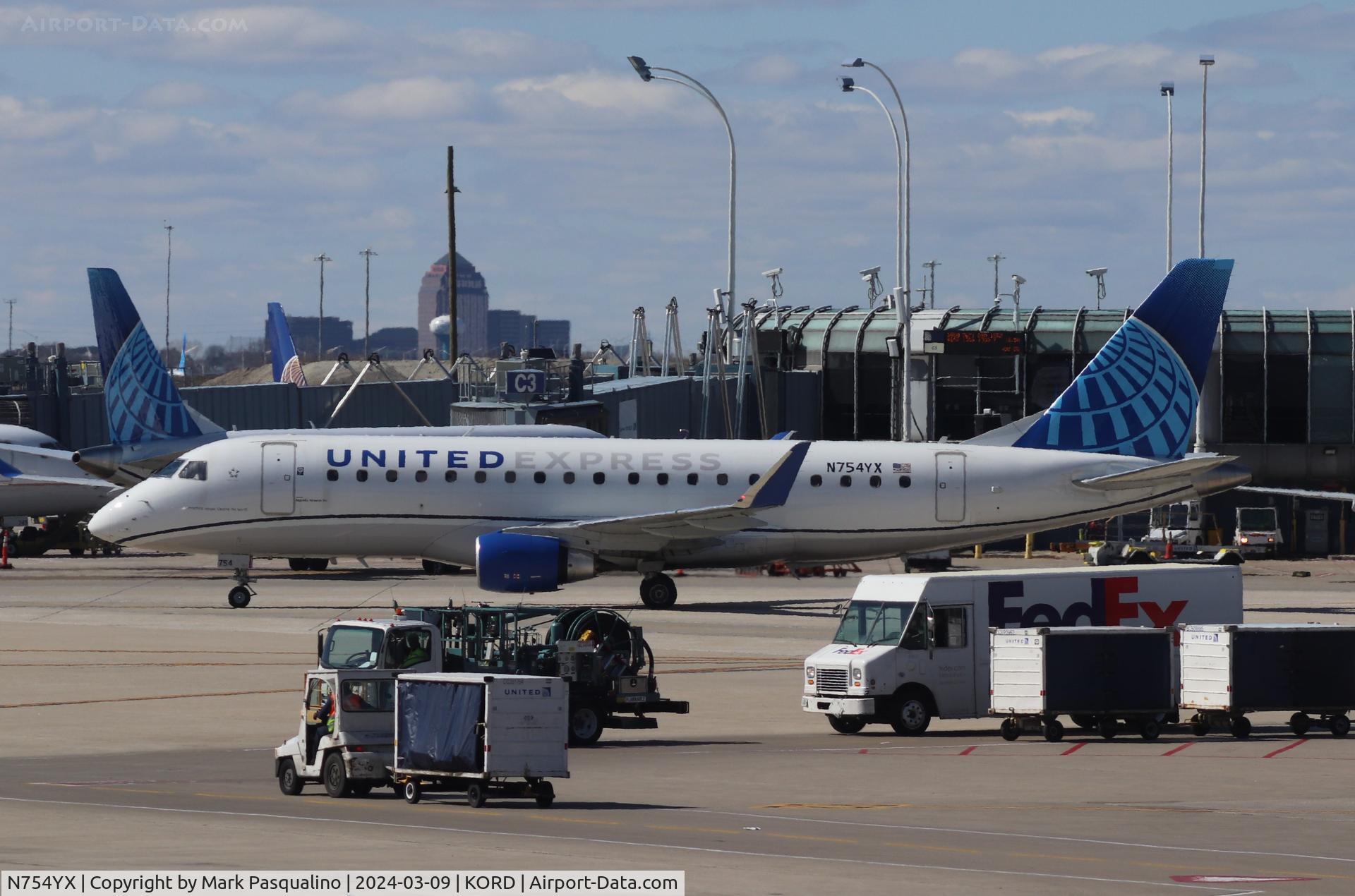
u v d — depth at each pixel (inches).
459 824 3444.9
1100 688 5378.9
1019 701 5393.7
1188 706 5580.7
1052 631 5339.6
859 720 5580.7
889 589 5679.1
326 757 3966.5
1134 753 5027.1
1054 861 3058.6
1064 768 4658.0
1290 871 3002.0
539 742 3769.7
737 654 7578.7
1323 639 5570.9
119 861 2829.7
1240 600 6269.7
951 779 4404.5
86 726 5447.8
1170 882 2847.0
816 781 4340.6
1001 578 5944.9
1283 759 4896.7
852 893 2652.6
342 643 4704.7
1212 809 3882.9
